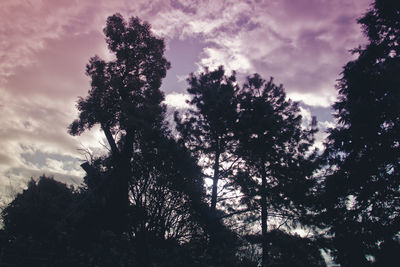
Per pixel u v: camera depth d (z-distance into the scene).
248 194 14.73
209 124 16.31
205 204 11.24
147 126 11.77
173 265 8.28
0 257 7.00
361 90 14.55
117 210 10.23
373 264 11.61
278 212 15.05
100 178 13.62
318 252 12.55
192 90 17.55
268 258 10.12
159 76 22.28
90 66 20.19
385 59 13.82
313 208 14.90
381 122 13.11
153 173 10.19
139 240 9.16
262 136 15.36
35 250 7.61
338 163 15.03
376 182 13.05
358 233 12.88
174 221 9.91
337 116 15.14
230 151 16.08
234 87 17.61
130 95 20.00
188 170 10.82
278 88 18.45
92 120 18.81
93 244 8.34
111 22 21.12
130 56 21.28
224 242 10.41
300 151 16.84
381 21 14.48
